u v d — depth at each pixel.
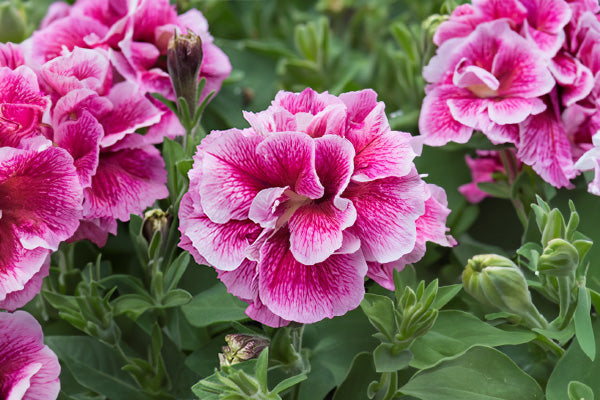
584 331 0.43
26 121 0.44
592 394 0.42
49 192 0.43
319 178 0.41
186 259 0.48
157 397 0.47
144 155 0.48
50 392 0.43
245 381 0.41
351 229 0.41
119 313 0.47
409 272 0.48
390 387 0.44
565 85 0.47
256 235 0.41
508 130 0.47
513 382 0.44
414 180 0.41
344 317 0.48
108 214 0.46
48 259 0.44
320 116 0.42
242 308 0.47
